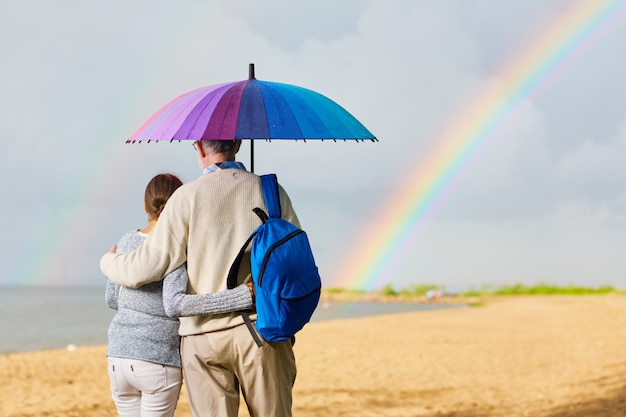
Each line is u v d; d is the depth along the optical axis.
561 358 15.02
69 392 10.93
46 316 45.88
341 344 18.55
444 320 28.30
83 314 49.06
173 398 3.99
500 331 22.52
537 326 24.50
